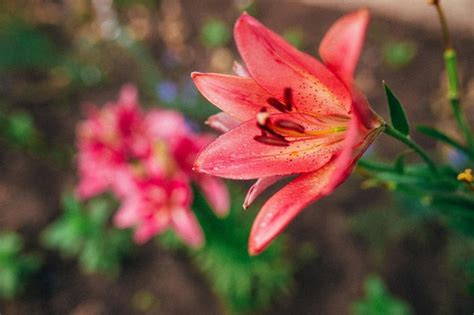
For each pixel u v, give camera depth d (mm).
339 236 1227
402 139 472
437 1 527
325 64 422
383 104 1387
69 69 1564
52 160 1428
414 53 1437
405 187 567
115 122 867
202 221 1034
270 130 456
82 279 1271
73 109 1522
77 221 1229
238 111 463
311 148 462
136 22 1696
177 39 1634
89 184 940
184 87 1503
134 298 1229
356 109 407
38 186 1390
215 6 1673
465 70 1346
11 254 1241
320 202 1275
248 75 497
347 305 1149
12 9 1713
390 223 1197
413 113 1346
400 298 1133
